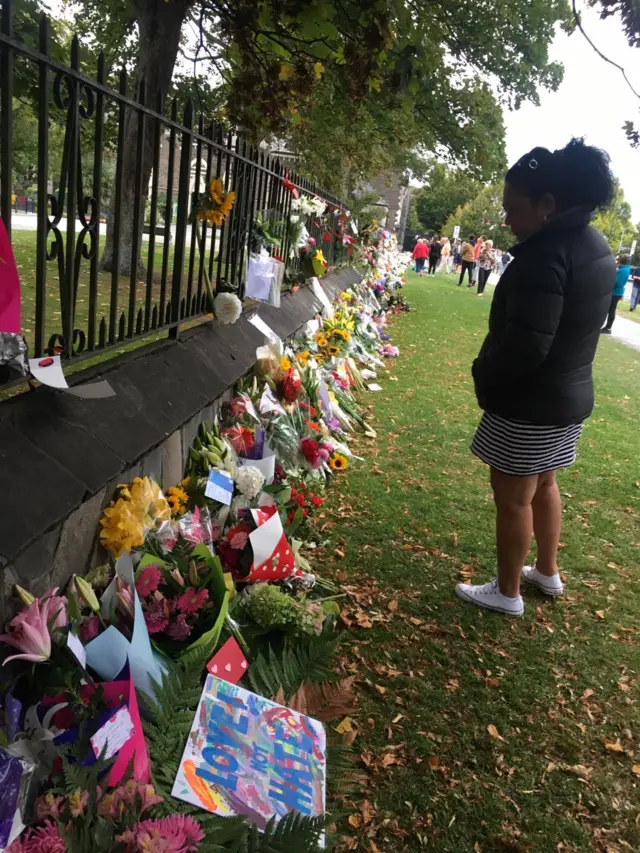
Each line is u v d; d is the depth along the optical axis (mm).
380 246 14234
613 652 2805
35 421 1791
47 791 1339
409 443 5207
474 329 11758
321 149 12359
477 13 9461
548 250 2453
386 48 3746
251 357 3615
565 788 2111
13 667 1532
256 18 4078
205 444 2809
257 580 2391
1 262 1614
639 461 5305
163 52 7539
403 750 2186
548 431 2688
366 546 3471
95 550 1940
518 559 2893
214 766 1564
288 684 1938
